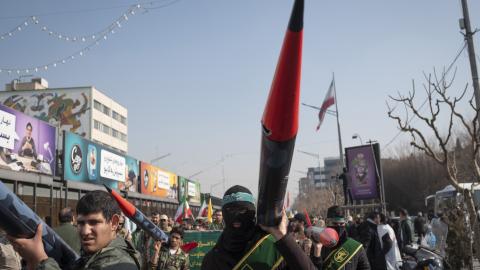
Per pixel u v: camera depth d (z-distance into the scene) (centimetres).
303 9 164
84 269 225
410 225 1272
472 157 936
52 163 1527
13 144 1305
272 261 270
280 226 247
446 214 1336
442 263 973
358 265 444
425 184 5228
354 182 2008
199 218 1408
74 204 1712
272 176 208
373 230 825
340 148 2611
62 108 6028
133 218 394
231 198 283
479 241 908
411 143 962
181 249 736
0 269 620
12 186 1298
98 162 1944
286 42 171
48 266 207
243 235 282
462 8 1079
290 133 190
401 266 942
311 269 247
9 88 6200
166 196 3262
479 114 993
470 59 1062
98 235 237
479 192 1655
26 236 211
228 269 281
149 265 705
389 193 5631
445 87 932
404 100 960
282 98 179
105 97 6656
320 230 387
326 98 2575
